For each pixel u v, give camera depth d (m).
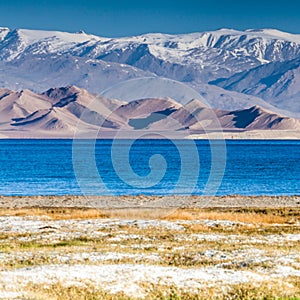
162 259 81.75
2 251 89.00
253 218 138.25
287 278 70.06
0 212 151.38
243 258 81.69
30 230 113.31
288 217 143.62
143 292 62.53
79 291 61.94
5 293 59.59
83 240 101.38
